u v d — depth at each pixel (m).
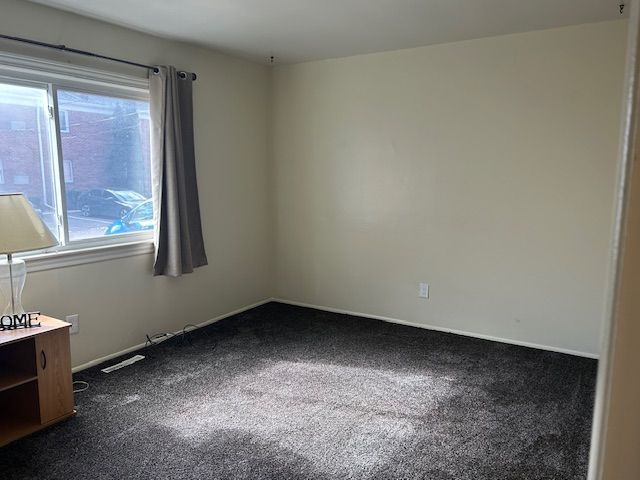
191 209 3.77
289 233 4.66
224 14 2.99
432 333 3.89
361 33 3.39
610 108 3.12
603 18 3.02
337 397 2.82
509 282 3.62
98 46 3.11
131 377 3.07
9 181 2.83
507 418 2.58
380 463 2.20
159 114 3.42
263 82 4.46
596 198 3.23
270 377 3.08
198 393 2.86
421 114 3.80
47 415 2.47
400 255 4.07
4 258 2.72
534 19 3.05
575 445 2.33
